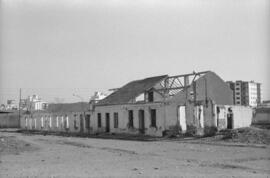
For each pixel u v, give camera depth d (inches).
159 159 798.5
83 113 2266.2
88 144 1282.0
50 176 573.0
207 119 1624.0
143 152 966.4
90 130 2188.7
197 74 1772.9
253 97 4709.6
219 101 1804.9
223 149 1019.9
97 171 621.0
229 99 1851.6
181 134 1606.8
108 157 851.4
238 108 1747.0
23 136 1953.7
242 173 585.3
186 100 1679.4
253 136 1315.2
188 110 1659.7
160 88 1841.8
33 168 668.1
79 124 2304.4
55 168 665.6
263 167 655.8
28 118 3038.9
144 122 1761.8
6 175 588.7
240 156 839.1
